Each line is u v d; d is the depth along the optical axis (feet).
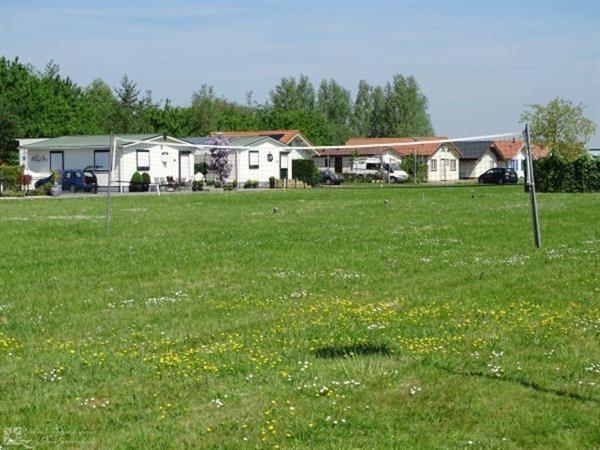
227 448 25.21
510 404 28.76
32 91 297.74
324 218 113.50
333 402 29.14
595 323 41.52
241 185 252.21
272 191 216.74
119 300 50.62
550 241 79.46
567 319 42.60
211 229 96.84
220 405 29.09
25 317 45.78
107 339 40.11
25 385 32.12
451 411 28.12
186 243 81.20
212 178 257.34
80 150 230.07
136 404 29.48
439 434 26.05
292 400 29.48
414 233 89.40
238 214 123.85
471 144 332.80
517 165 335.06
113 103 348.38
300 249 75.20
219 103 436.35
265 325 42.68
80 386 31.73
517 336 38.91
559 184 209.46
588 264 62.13
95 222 107.34
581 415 27.48
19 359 35.99
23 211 132.36
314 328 41.47
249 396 30.04
